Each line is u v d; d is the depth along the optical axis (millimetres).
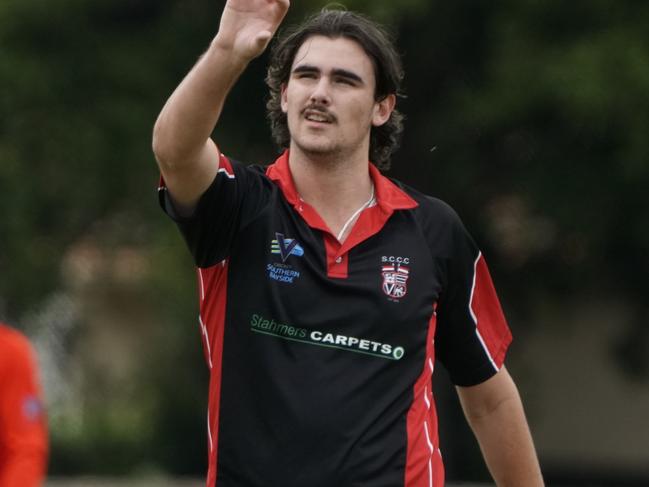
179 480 66375
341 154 15047
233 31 14078
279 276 14742
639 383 78750
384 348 14680
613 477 79250
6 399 20672
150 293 70875
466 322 16078
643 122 57125
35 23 61906
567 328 77938
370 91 15180
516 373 75562
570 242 68562
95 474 69375
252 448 14422
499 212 69875
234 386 14633
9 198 61625
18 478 20375
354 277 14836
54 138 62094
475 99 60031
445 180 65500
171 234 63719
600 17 58531
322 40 15094
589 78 56344
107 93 63156
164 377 71938
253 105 64250
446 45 62656
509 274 70875
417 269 15109
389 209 15188
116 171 63500
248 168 15312
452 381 16781
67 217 65188
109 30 64312
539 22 59031
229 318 14773
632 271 68812
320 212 15180
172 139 14242
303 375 14453
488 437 16969
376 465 14328
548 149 62281
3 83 61188
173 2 65000
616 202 61781
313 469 14250
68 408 74688
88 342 77250
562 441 80000
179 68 64688
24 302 65750
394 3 54719
